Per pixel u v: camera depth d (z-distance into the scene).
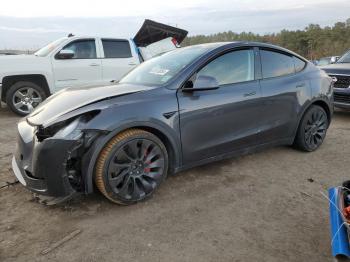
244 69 4.16
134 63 9.41
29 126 3.27
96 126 3.03
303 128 4.80
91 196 3.53
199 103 3.65
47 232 2.93
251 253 2.69
